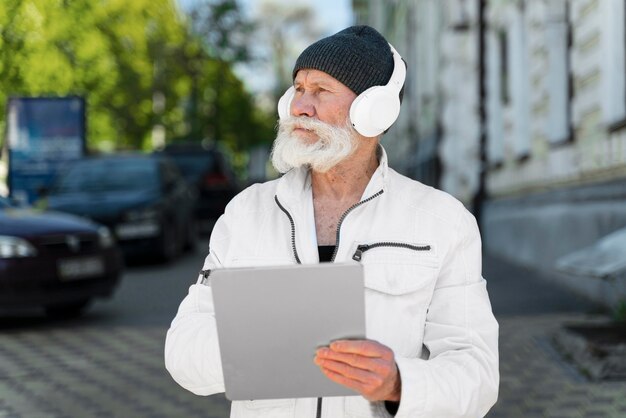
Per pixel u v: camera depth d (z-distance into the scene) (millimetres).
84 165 14992
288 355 2082
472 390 2250
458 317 2375
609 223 9227
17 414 5836
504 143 15758
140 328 8875
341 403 2340
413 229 2396
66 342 8195
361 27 2490
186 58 27703
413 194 2459
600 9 9695
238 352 2078
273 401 2365
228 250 2461
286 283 2053
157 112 21172
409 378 2162
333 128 2371
